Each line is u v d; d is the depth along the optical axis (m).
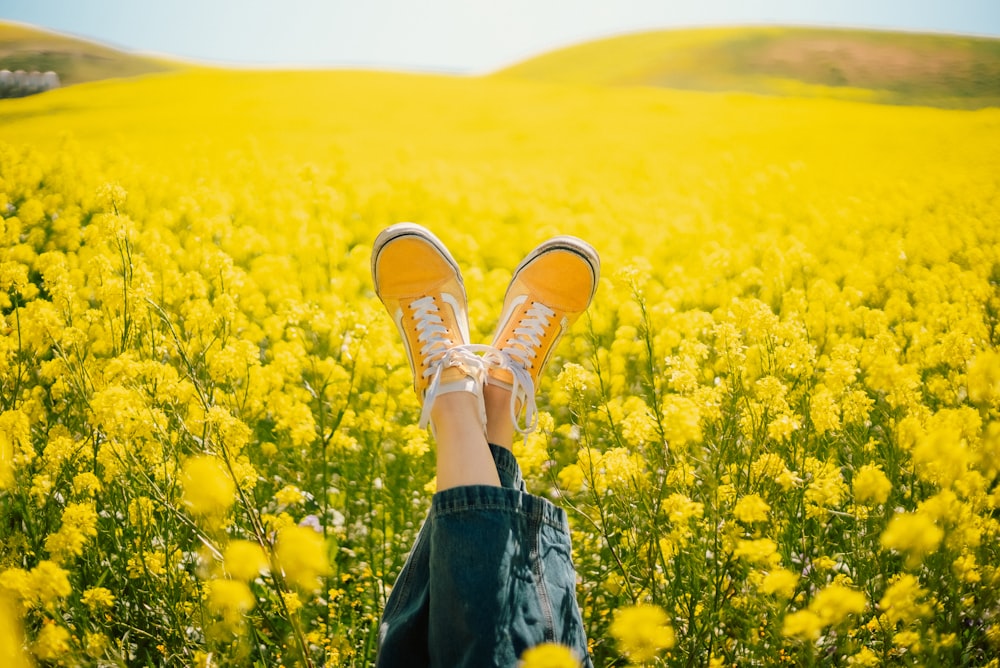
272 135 13.72
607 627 2.27
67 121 13.53
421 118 17.36
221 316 2.95
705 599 2.01
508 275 4.86
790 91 19.55
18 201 6.27
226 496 1.66
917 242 6.06
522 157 12.92
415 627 1.65
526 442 2.51
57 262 3.01
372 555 2.42
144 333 2.87
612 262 5.13
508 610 1.55
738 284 4.71
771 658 1.89
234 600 1.56
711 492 2.25
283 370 3.03
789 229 7.03
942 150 11.78
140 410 2.15
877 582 2.14
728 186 9.39
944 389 2.92
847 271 5.11
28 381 2.69
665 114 17.64
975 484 2.06
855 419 2.55
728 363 2.49
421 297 2.58
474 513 1.63
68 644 1.67
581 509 2.64
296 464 2.85
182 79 19.47
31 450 2.21
